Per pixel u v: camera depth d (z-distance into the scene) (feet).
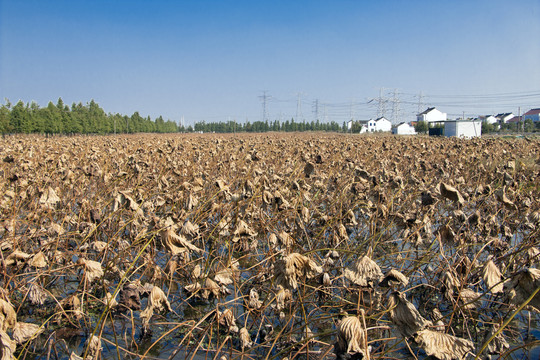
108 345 16.37
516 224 28.40
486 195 29.66
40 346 16.20
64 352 15.60
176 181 38.34
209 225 26.45
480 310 18.98
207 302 20.34
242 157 50.88
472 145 74.43
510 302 17.26
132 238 25.44
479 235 25.27
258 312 18.16
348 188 29.84
